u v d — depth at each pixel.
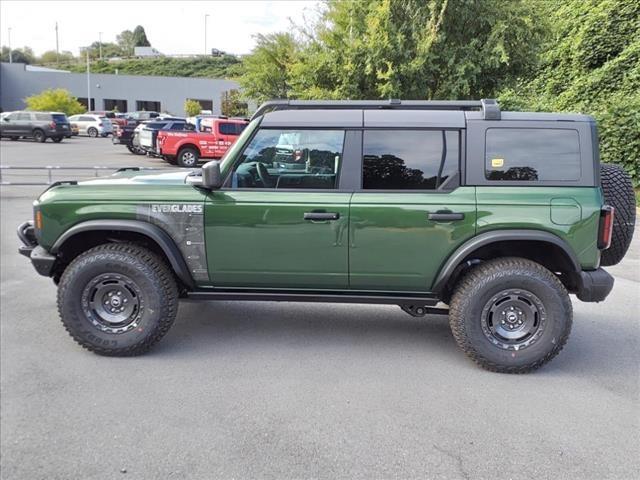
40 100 50.88
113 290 4.27
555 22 15.40
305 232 4.17
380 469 2.92
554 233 4.04
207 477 2.82
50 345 4.48
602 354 4.59
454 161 4.15
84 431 3.22
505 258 4.24
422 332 5.03
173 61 97.44
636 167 11.57
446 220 4.07
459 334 4.16
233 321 5.21
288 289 4.39
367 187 4.20
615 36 15.30
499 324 4.16
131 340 4.24
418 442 3.18
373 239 4.14
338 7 12.74
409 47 11.70
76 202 4.25
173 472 2.86
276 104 4.36
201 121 21.17
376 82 12.30
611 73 14.22
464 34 11.93
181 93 61.78
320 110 4.29
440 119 4.17
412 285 4.25
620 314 5.59
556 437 3.26
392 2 11.55
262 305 5.71
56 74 59.84
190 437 3.18
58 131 31.62
